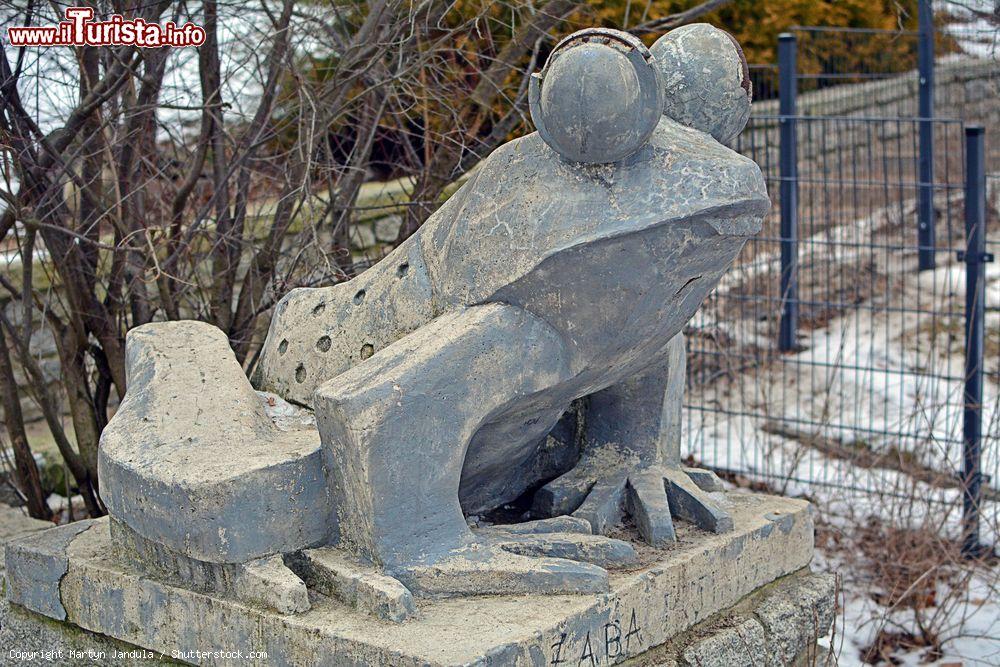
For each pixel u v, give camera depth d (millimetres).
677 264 2189
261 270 4027
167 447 2383
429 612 2225
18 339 3730
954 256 9172
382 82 3635
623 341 2320
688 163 2146
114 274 3848
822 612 2912
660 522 2604
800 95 9375
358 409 2201
